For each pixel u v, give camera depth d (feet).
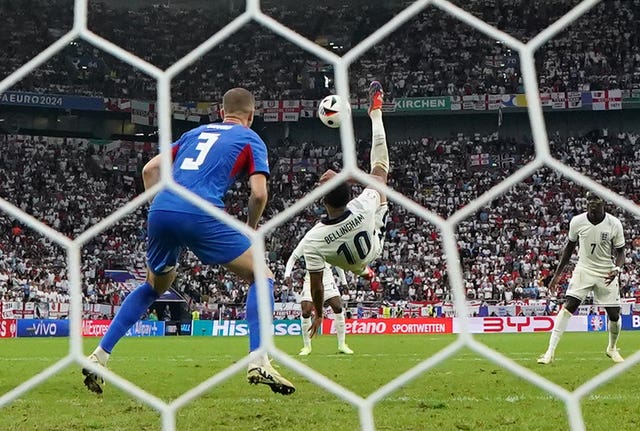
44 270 140.97
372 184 9.59
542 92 171.94
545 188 164.25
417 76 178.29
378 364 44.45
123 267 151.94
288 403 23.11
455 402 23.45
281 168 177.47
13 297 125.39
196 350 69.10
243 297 131.85
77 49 177.17
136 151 178.29
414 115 179.42
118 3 184.85
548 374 35.37
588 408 21.59
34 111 174.60
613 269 42.01
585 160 169.17
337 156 178.19
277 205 169.99
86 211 164.76
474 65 177.78
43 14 177.78
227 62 184.34
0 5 175.52
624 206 9.31
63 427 18.57
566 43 177.99
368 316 123.24
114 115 179.01
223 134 23.84
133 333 114.42
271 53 184.14
